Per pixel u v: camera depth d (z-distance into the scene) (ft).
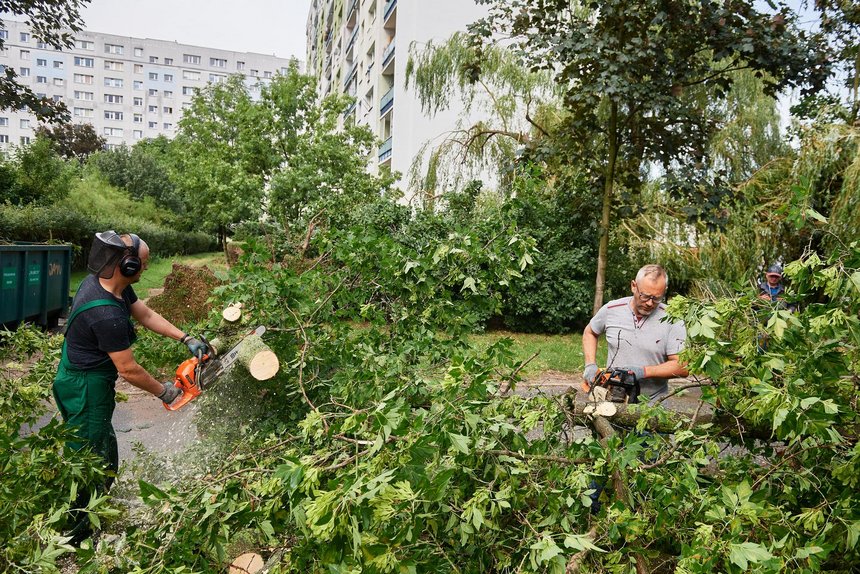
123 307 9.55
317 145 61.36
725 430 7.34
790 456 6.56
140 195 135.23
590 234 38.37
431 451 5.24
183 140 137.90
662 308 10.07
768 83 30.14
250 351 9.29
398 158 82.58
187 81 333.01
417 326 10.98
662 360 9.96
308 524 5.03
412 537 4.99
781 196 34.12
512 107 45.60
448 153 47.16
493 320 44.39
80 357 9.29
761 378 6.06
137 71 322.14
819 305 5.94
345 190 58.75
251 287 10.21
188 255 135.44
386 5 98.27
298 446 8.09
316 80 63.36
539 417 7.23
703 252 35.12
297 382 9.79
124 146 142.20
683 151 31.60
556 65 45.52
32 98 45.85
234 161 62.59
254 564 6.73
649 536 5.91
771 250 33.63
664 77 29.30
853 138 30.19
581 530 6.20
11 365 12.07
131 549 6.33
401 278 10.87
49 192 73.31
